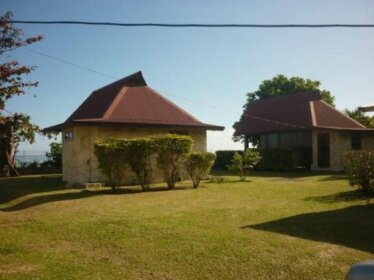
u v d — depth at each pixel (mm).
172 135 16312
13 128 28703
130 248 6941
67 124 18391
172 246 6984
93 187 16969
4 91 10555
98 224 8867
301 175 23641
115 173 15289
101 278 5590
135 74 22906
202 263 6113
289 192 14398
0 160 29438
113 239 7566
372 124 37312
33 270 5938
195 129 21500
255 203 11719
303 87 48844
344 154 14477
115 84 24062
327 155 28750
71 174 19734
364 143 29703
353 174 13844
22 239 7805
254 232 7859
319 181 18828
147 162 15836
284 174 24734
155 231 8086
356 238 7438
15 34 10562
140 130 19844
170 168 16125
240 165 20609
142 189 15742
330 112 31656
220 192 14641
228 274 5703
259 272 5758
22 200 14156
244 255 6406
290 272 5750
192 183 18203
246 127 37219
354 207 10766
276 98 37812
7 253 6855
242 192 14578
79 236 7914
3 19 10148
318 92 33594
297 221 8906
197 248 6820
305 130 30484
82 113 23859
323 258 6266
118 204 11828
